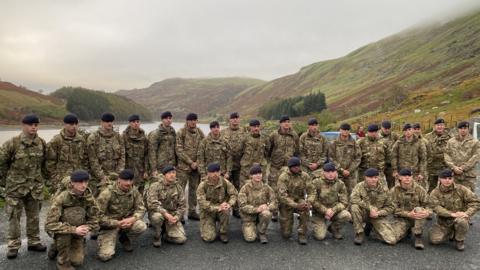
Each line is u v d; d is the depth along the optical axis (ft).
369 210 24.82
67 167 23.79
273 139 30.94
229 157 29.96
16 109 392.88
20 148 21.36
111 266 21.04
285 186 25.89
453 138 30.32
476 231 27.14
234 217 31.09
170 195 24.99
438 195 24.75
